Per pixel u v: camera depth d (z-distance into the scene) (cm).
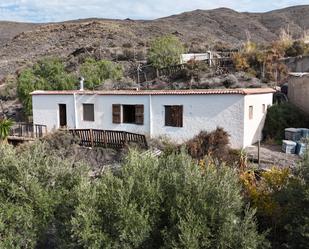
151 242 707
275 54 3419
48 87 3191
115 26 9406
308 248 736
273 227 855
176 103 1967
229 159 1448
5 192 887
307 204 779
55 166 943
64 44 7838
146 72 3934
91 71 3575
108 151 1858
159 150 1739
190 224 670
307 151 857
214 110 1870
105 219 724
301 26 10775
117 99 2144
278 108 2097
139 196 734
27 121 2973
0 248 813
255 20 11862
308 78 2069
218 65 3538
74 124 2300
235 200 724
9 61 6862
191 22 11506
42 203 866
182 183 743
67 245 732
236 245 677
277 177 916
